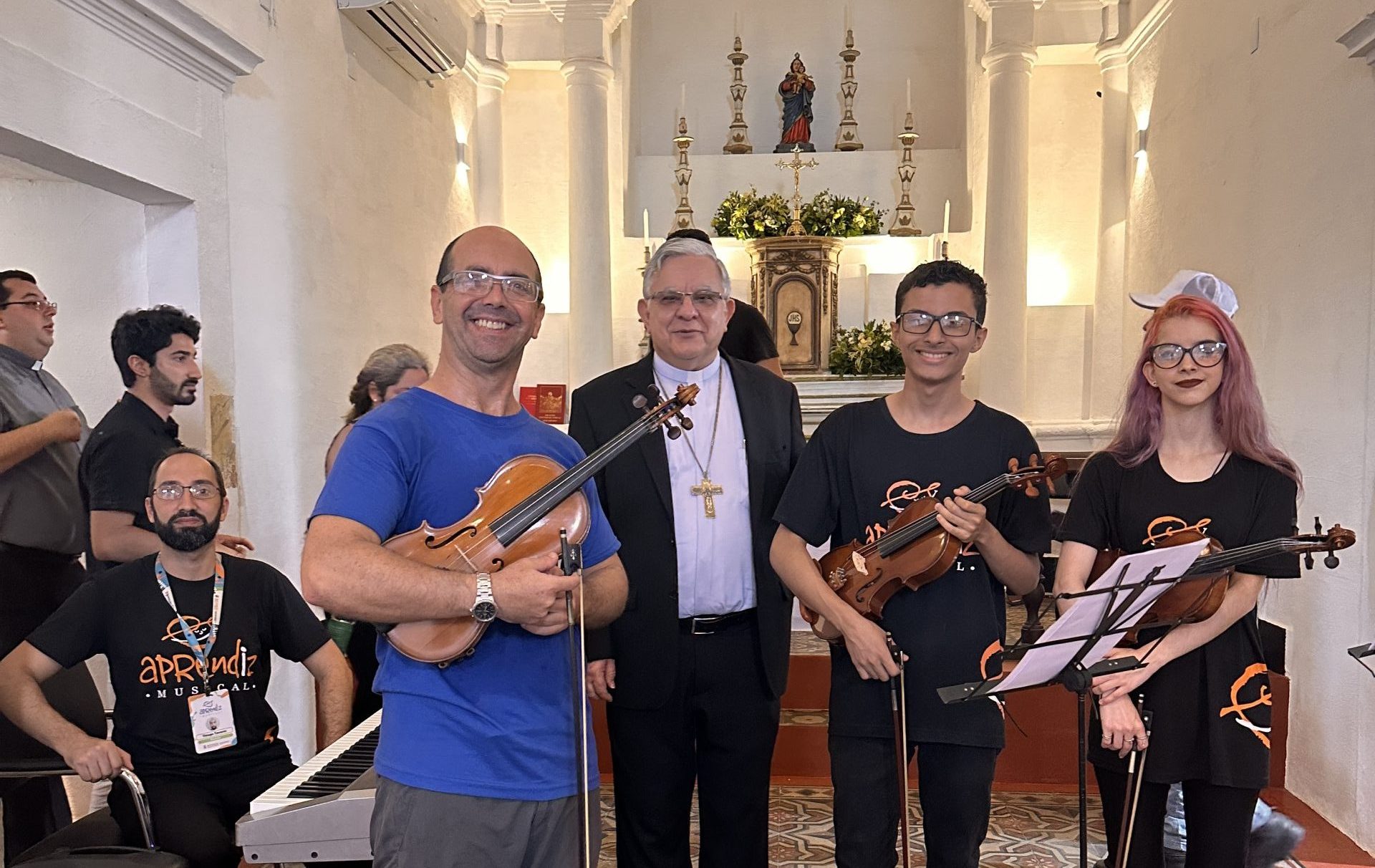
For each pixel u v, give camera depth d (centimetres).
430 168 576
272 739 270
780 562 227
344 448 156
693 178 725
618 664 244
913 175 701
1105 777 221
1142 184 579
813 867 328
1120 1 605
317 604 143
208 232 340
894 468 222
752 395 260
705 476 252
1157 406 220
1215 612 203
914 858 332
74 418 303
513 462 162
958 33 736
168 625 257
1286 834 333
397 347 355
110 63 288
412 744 155
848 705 223
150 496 256
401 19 470
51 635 250
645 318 259
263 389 379
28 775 239
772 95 755
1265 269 405
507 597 146
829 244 654
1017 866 327
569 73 646
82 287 340
